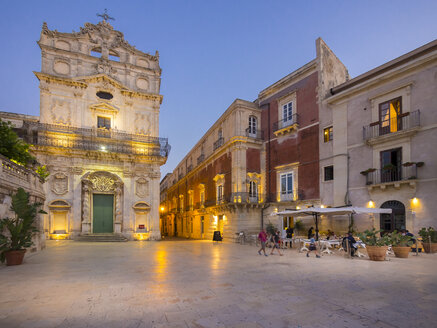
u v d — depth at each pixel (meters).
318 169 20.20
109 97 26.48
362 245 13.95
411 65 14.93
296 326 4.55
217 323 4.66
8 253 10.42
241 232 22.30
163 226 57.19
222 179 26.86
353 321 4.76
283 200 22.81
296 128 22.17
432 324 4.65
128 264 10.79
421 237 13.70
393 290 6.68
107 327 4.48
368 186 16.33
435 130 13.93
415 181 14.22
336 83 22.42
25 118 24.34
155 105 27.89
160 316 4.97
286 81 23.73
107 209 24.81
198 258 12.60
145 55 28.86
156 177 26.23
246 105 25.31
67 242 21.36
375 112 16.81
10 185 11.66
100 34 26.80
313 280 7.78
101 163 24.73
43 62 24.02
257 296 6.18
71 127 24.06
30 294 6.40
